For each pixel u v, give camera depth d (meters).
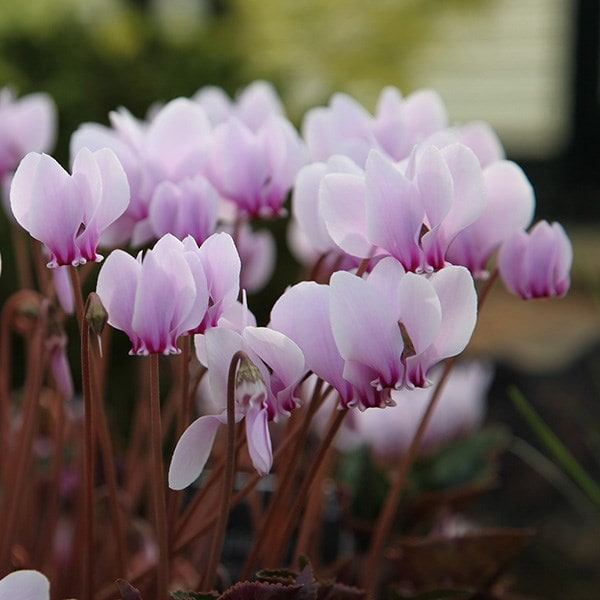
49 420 0.65
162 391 0.93
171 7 2.75
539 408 1.29
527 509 1.18
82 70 1.35
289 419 0.57
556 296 0.54
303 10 2.31
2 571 0.55
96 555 0.63
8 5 1.68
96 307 0.48
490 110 3.83
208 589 0.51
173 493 0.54
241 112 0.62
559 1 3.71
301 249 0.64
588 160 3.75
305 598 0.49
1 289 1.10
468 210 0.50
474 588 0.58
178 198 0.54
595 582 1.09
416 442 0.57
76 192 0.49
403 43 2.37
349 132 0.57
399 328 0.48
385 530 0.57
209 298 0.49
